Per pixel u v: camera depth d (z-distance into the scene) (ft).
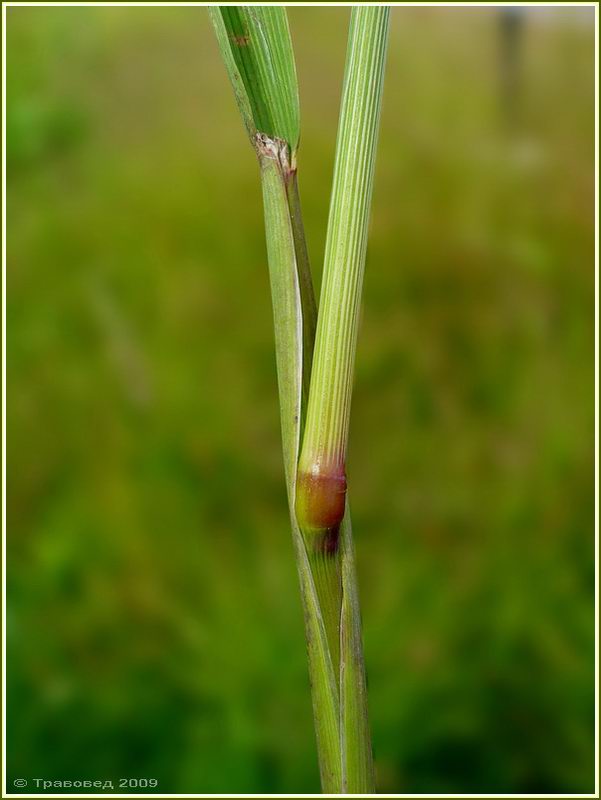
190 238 1.28
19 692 0.78
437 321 1.09
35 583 0.87
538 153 1.31
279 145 0.29
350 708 0.29
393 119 1.58
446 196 1.28
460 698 0.74
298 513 0.28
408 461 0.96
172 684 0.79
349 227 0.27
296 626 0.80
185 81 1.77
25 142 1.49
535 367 1.02
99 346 1.11
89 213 1.33
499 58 1.61
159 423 1.03
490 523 0.89
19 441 1.00
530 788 0.72
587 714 0.74
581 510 0.87
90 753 0.75
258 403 1.06
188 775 0.71
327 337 0.27
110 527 0.91
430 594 0.82
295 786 0.71
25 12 1.77
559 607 0.80
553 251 1.12
